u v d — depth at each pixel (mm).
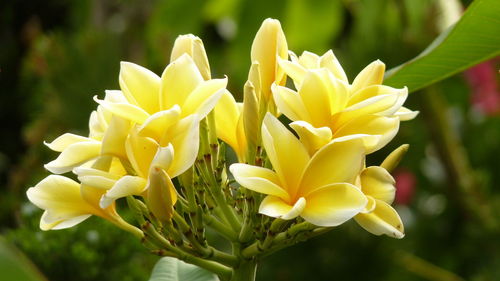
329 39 2293
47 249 1249
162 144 957
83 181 949
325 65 1014
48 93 1799
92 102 1793
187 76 973
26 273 852
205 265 996
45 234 1254
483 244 1913
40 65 1812
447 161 1915
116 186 941
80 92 1787
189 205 978
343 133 973
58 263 1252
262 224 980
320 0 2215
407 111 1011
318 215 941
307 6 2225
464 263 1938
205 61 1012
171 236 974
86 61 1802
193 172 977
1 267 849
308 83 974
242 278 995
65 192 995
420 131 1967
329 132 958
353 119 974
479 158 2246
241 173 949
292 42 2289
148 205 959
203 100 962
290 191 956
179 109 956
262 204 943
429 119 1893
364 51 1939
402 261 1844
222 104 1033
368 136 952
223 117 1033
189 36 1015
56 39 1849
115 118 962
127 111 959
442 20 1592
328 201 945
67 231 1260
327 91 976
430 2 1788
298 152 958
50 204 992
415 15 1836
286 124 1680
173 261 1091
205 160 993
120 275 1271
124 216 1277
